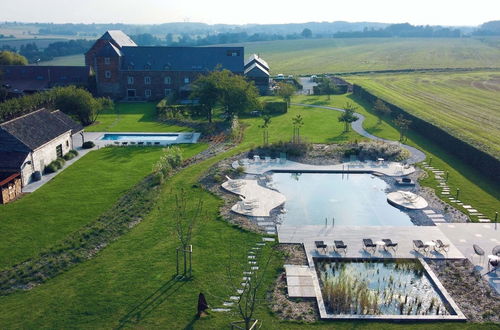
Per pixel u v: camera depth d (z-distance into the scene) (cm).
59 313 2384
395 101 7888
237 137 6112
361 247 3138
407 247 3141
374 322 2348
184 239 3184
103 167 4875
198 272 2772
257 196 4041
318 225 3494
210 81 6794
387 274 2831
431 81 11412
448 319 2361
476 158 4772
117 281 2677
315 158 5156
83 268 2834
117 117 7688
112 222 3462
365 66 15975
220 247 3091
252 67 10131
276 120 7269
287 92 8588
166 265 2853
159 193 4075
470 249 3112
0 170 4166
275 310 2431
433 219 3600
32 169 4409
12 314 2380
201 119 7406
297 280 2703
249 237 3250
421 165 4931
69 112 6712
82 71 9775
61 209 3728
